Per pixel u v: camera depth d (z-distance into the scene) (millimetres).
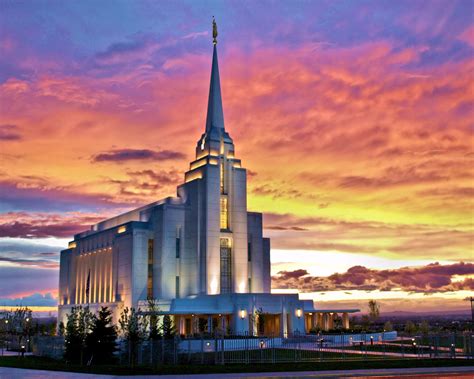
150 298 85250
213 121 107500
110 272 109938
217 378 40969
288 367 48031
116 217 125000
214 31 113625
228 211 102938
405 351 65500
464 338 68312
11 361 66500
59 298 133375
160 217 99562
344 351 62844
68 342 65625
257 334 85250
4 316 160250
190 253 99375
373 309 141625
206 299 90438
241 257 101625
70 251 131375
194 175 103750
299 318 90812
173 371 45531
